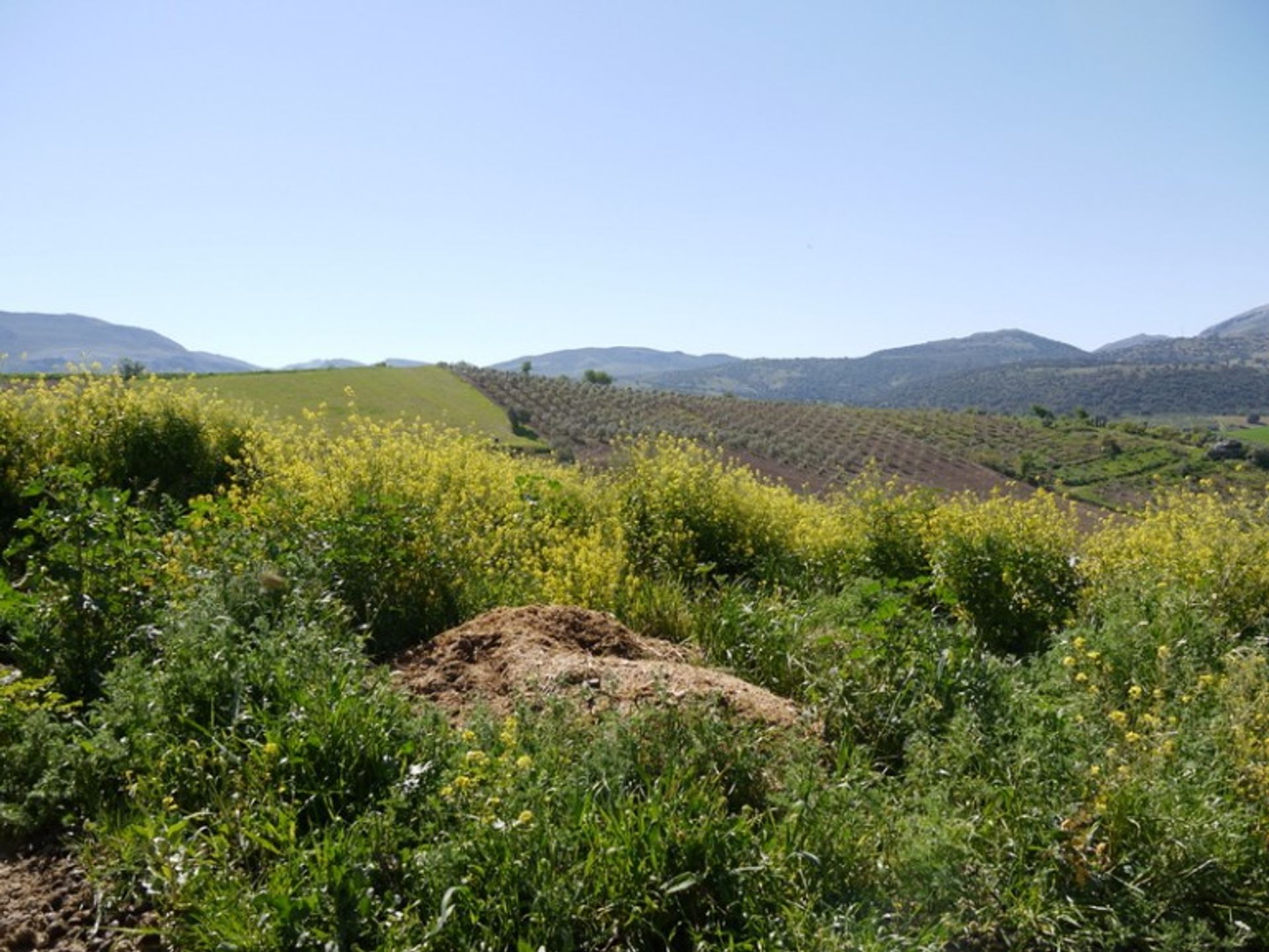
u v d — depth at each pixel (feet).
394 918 9.80
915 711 15.16
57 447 29.17
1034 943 10.94
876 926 10.45
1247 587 22.76
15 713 13.37
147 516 19.93
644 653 19.47
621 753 12.72
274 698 13.79
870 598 20.53
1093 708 15.03
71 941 10.30
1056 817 12.01
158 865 10.91
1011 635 24.34
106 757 12.64
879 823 12.17
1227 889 11.43
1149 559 25.25
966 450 206.90
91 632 16.40
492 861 10.39
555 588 23.85
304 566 19.07
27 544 18.53
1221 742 13.62
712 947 9.84
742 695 16.33
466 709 15.71
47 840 12.03
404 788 11.84
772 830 11.79
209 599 16.28
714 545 31.07
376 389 185.68
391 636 20.11
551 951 9.67
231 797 12.05
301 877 10.28
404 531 21.59
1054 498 30.96
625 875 10.41
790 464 165.99
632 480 34.17
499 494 31.30
